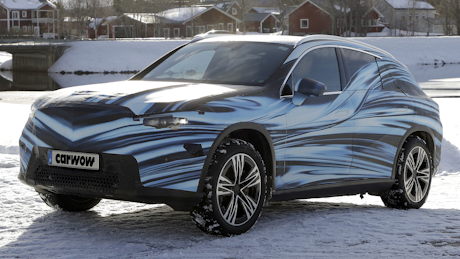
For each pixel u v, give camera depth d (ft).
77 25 352.69
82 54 225.35
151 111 13.55
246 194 15.10
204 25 313.32
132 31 314.76
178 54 18.78
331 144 17.22
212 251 13.30
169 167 13.51
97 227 15.66
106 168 13.52
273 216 17.67
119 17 315.78
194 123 13.82
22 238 14.39
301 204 20.68
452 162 35.32
